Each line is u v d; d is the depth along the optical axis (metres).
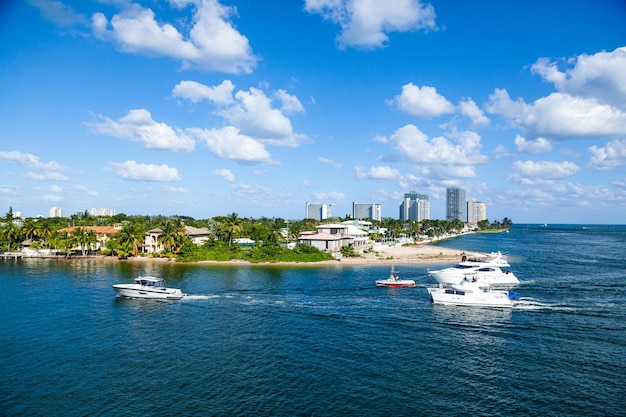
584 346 44.25
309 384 34.78
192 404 31.30
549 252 152.12
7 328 50.47
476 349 43.38
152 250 132.75
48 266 107.88
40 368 38.09
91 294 70.25
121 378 35.91
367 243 166.88
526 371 37.62
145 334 48.25
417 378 36.03
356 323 53.09
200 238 143.25
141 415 29.67
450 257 128.12
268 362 39.62
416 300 66.31
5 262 117.62
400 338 47.03
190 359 40.41
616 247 178.62
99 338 46.81
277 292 72.06
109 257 126.19
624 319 54.62
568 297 67.75
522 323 52.97
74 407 30.88
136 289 66.38
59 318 55.06
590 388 34.22
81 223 197.12
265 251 115.19
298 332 49.22
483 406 31.12
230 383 34.94
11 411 30.30
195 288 75.62
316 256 116.31
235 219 127.19
